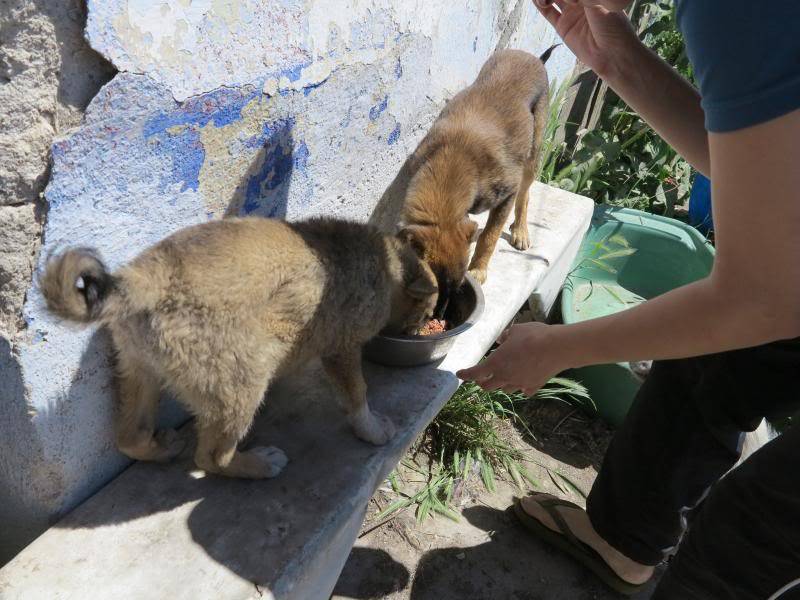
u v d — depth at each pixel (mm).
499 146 3320
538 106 3764
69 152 1623
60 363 1830
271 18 2098
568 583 2896
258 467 2141
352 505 2145
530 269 3641
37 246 1663
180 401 2059
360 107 2867
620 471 2582
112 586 1817
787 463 1700
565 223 4133
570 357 1716
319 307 2074
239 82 2053
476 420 3344
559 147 5316
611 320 1625
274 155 2385
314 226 2180
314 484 2176
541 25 4617
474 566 2873
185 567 1884
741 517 1809
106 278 1634
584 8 2027
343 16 2490
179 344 1817
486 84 3539
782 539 1740
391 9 2809
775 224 1162
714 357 2227
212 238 1874
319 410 2473
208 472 2182
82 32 1531
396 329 2635
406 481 3143
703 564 1926
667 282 4684
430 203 3016
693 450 2365
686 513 2553
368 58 2770
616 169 5551
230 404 1956
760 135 1121
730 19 1090
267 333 1973
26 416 1821
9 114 1490
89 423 2006
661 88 2043
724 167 1195
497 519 3113
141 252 1882
